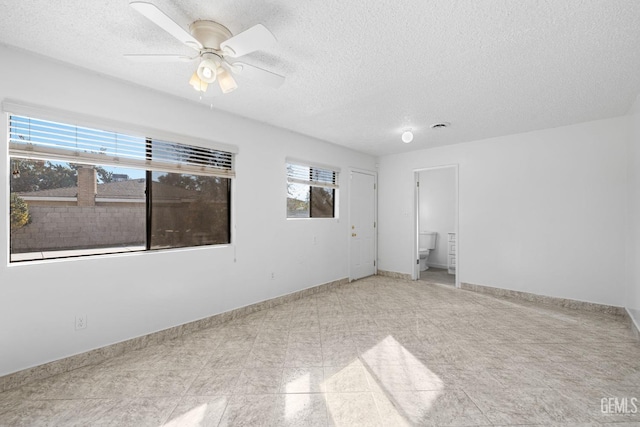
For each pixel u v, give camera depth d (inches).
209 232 124.7
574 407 69.0
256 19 66.6
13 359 77.9
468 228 177.8
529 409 68.6
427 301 154.8
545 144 150.5
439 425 63.8
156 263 105.9
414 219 203.8
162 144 108.7
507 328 117.6
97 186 96.6
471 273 176.7
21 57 79.7
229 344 104.1
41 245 86.3
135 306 100.4
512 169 160.9
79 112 89.0
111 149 96.5
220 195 129.0
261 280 141.5
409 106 119.6
